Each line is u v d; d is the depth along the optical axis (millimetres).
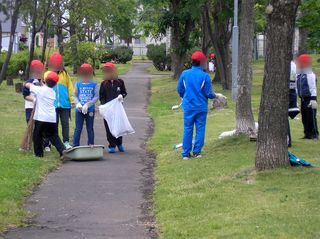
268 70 8562
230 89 28656
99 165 11125
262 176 8438
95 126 16953
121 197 8508
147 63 69625
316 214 6543
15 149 12094
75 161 11539
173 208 7496
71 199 8383
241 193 7766
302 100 12727
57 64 12203
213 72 46719
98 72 45000
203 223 6656
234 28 20781
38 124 11305
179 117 19031
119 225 7066
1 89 29797
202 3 26047
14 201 7988
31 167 10273
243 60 12078
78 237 6562
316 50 25203
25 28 42219
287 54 8469
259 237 5918
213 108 20500
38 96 11266
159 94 29781
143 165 11188
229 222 6543
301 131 14273
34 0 26078
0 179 9125
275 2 8328
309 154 10594
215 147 11711
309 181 7988
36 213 7605
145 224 7105
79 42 41375
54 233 6719
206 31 33094
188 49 38594
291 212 6676
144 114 21609
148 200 8305
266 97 8633
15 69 38469
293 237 5859
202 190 8250
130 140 14656
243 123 12172
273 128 8656
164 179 9430
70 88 12422
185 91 11047
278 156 8688
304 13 22781
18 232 6746
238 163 9836
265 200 7316
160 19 37906
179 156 11414
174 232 6477
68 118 12445
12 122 17312
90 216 7480
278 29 8375
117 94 12625
